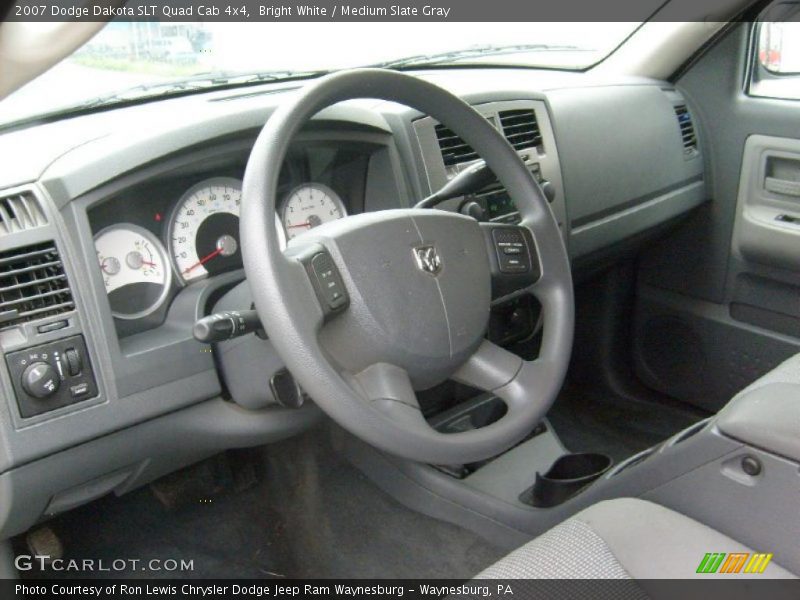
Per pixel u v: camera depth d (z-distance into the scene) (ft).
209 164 4.62
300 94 3.71
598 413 7.93
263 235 3.43
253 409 4.72
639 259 8.12
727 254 7.42
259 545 5.96
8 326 3.87
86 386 4.09
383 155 5.23
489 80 6.51
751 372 7.39
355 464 6.54
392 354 3.78
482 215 5.33
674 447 3.79
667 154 7.33
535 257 4.48
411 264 3.86
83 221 4.05
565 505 4.88
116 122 4.63
